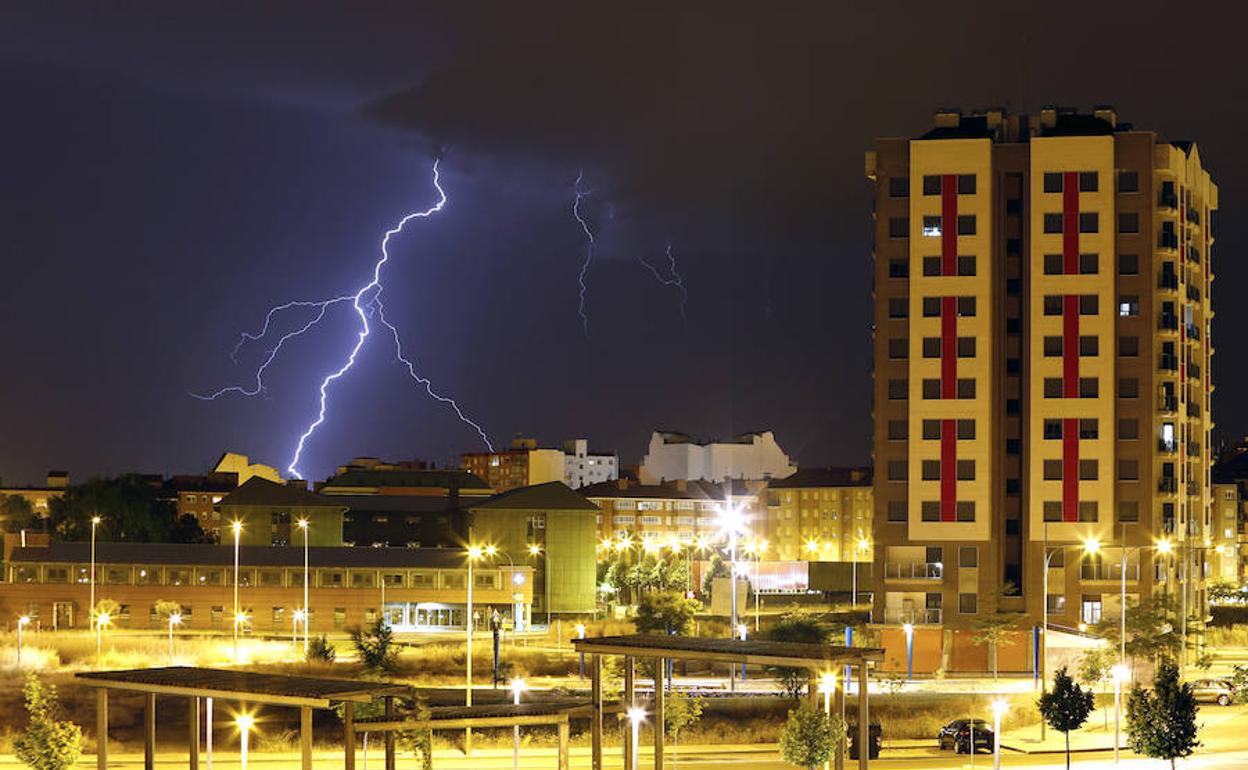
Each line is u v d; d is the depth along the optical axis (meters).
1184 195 135.75
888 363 131.00
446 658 120.19
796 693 97.75
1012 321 131.12
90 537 195.12
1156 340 130.75
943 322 130.12
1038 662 112.12
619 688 97.31
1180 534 131.88
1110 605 127.50
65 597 153.38
